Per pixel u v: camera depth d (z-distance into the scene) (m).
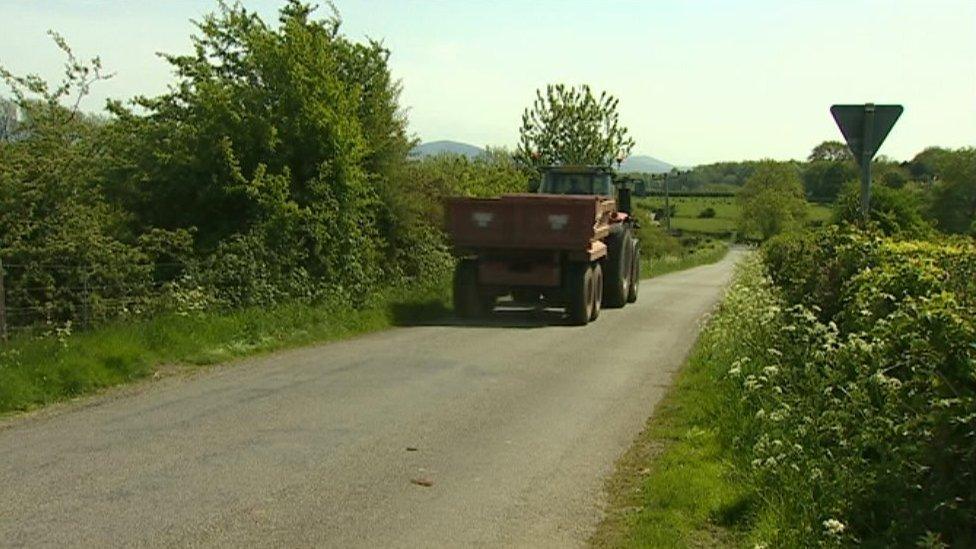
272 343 19.47
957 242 15.23
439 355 18.83
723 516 8.82
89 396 14.41
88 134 22.62
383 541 8.38
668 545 8.12
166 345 17.52
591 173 31.45
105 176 23.59
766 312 13.59
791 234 27.22
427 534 8.58
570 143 48.38
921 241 16.34
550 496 9.78
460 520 8.98
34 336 16.83
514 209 24.91
